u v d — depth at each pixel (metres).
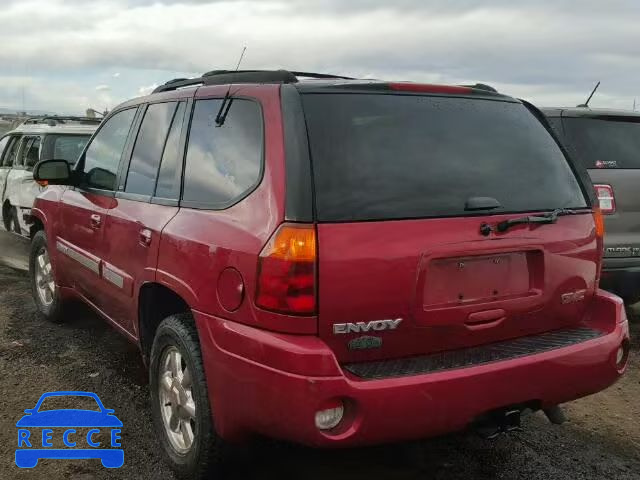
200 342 2.72
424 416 2.41
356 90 2.77
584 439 3.57
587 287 3.06
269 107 2.69
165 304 3.45
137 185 3.64
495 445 3.46
